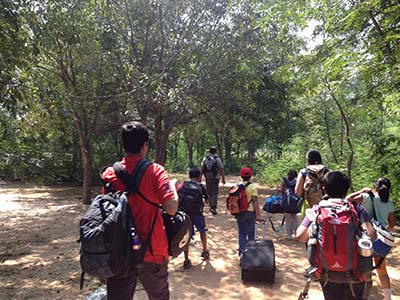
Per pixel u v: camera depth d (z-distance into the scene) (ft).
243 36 42.63
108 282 9.45
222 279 19.21
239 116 54.29
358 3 18.29
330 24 20.25
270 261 18.47
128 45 41.75
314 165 18.49
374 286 18.17
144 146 10.28
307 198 18.08
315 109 56.80
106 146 72.84
